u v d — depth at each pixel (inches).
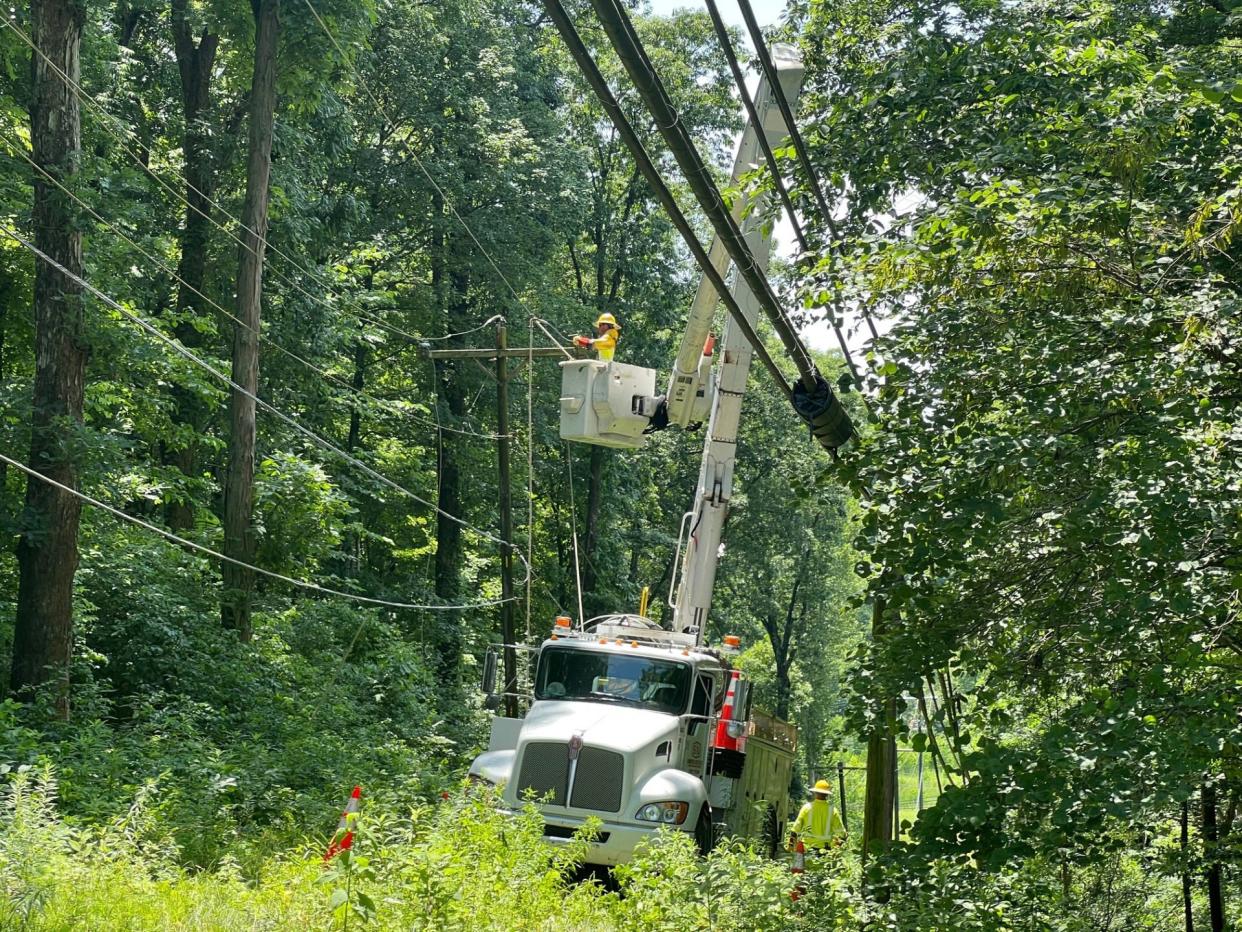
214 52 1253.7
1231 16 434.9
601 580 1784.0
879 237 344.8
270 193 1158.3
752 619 2269.9
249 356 967.0
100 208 955.3
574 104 1796.3
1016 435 307.6
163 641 860.6
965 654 339.6
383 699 1073.5
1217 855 390.3
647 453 1913.1
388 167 1501.0
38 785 525.3
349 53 1043.9
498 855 452.4
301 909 370.0
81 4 746.8
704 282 668.7
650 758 595.2
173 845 465.1
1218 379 306.0
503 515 1125.1
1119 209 326.3
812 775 2196.1
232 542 956.6
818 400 428.1
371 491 1489.9
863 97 532.4
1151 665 316.8
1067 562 323.0
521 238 1534.2
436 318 1513.3
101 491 939.3
